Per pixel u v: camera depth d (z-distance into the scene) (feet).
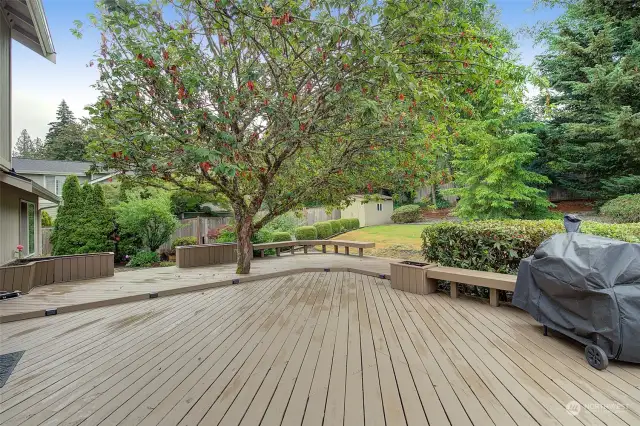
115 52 12.47
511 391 6.77
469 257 15.72
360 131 15.29
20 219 23.56
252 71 11.36
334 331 10.62
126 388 7.17
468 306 13.41
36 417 6.10
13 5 19.48
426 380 7.29
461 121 20.36
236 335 10.43
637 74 26.89
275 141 14.65
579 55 32.45
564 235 9.75
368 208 57.47
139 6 11.48
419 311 12.75
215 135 10.25
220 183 17.85
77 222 28.40
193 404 6.47
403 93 11.13
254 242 28.96
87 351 9.31
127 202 31.12
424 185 21.22
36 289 16.60
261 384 7.23
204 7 10.05
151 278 19.11
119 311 13.47
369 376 7.52
